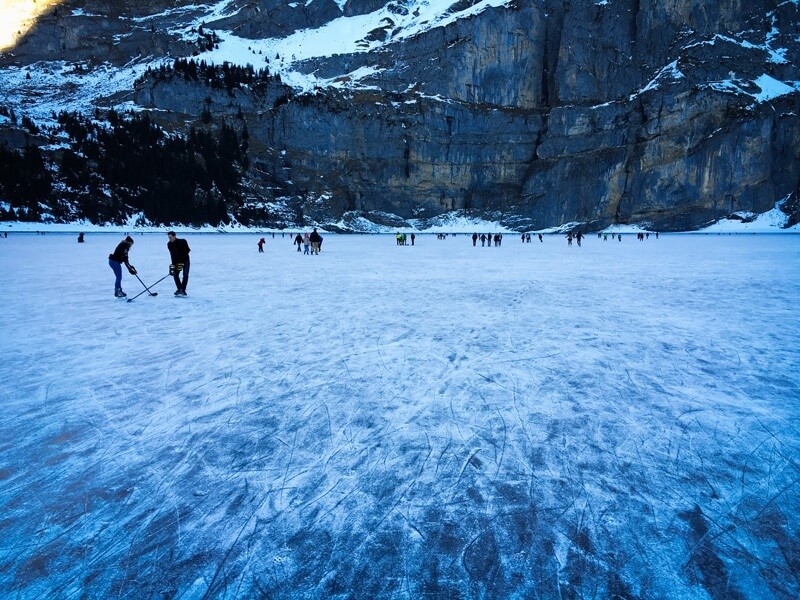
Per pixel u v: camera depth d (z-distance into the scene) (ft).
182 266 31.65
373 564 6.57
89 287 36.68
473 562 6.57
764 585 6.05
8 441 10.27
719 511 7.58
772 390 13.23
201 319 24.06
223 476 8.84
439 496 8.15
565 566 6.46
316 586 6.18
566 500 7.97
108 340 19.65
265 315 25.20
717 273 47.85
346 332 21.06
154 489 8.40
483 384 13.94
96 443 10.19
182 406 12.34
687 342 18.98
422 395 13.07
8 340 19.56
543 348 18.12
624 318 24.16
